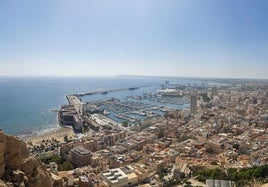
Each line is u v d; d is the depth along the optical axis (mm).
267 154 173875
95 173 148625
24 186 43781
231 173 130125
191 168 154000
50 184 50656
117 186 134000
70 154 189000
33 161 49719
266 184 99625
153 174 152375
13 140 47094
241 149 195625
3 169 43531
